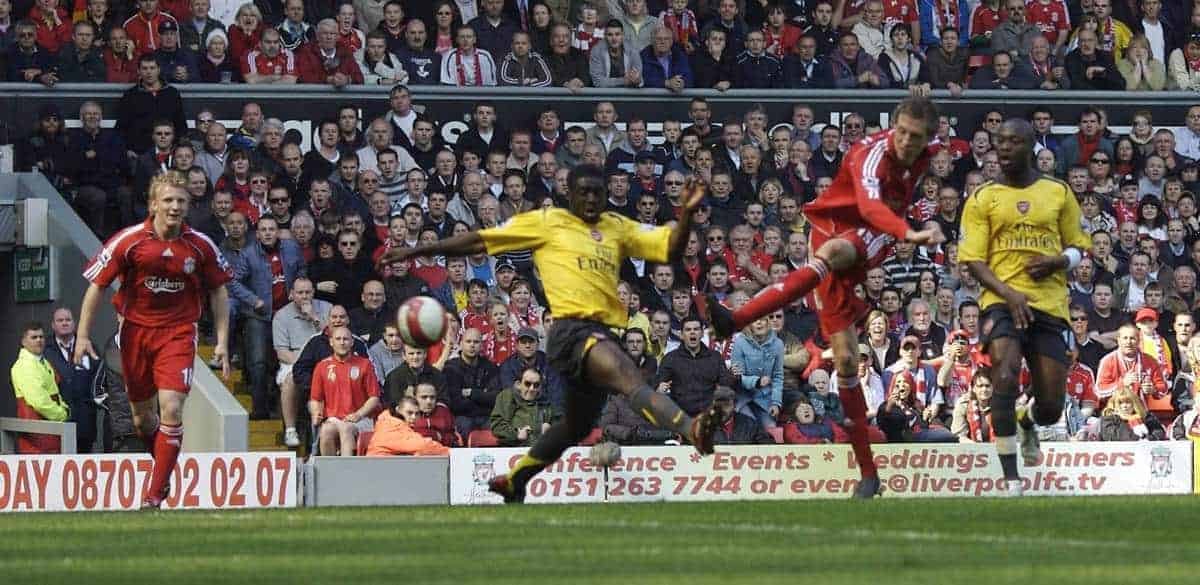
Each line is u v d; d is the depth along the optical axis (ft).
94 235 132.26
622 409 119.75
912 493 105.19
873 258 84.28
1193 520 61.52
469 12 156.56
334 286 132.57
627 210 145.28
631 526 60.08
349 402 117.80
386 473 104.27
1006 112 162.30
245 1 153.48
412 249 74.84
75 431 114.21
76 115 141.59
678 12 157.89
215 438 118.83
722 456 105.29
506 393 117.60
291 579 45.73
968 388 127.24
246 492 102.42
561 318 74.28
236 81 146.41
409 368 119.03
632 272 139.54
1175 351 146.10
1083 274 145.07
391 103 146.82
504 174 143.84
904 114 81.71
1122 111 165.37
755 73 157.07
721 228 142.61
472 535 57.16
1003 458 83.87
